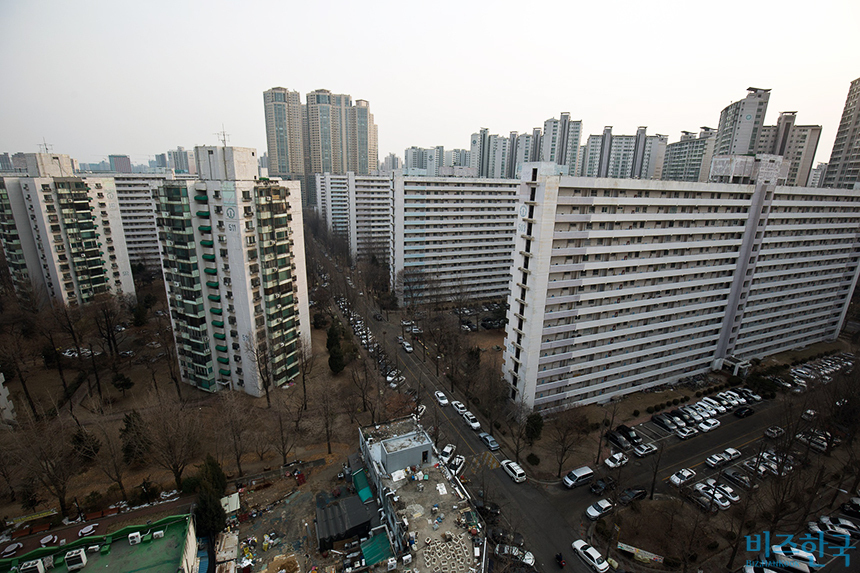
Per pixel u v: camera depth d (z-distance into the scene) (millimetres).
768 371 88375
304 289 86938
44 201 98250
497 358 93188
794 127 169250
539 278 64125
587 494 56531
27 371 86625
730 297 85125
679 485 57844
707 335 86938
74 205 103250
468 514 45500
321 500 53094
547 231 62469
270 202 74500
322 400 70688
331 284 142375
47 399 76625
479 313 124000
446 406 77562
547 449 65625
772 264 87875
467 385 79625
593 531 50375
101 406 70688
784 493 50781
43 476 52031
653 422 73000
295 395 79375
